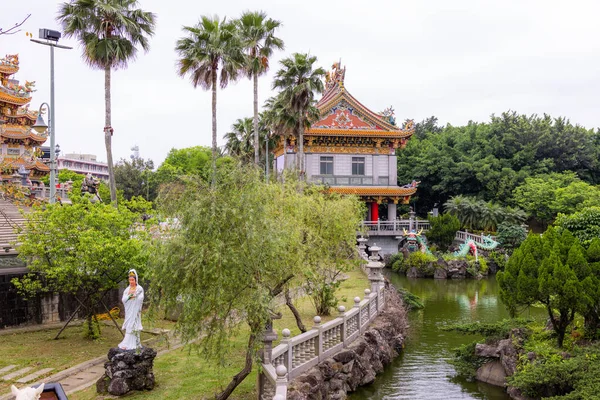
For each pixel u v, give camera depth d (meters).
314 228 21.22
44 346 18.33
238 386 14.89
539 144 74.75
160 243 13.00
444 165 73.25
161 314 23.08
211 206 12.20
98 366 16.38
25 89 54.94
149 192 76.50
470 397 18.30
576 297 16.97
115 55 30.17
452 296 39.84
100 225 19.16
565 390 15.73
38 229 19.36
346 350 19.00
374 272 25.88
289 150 57.47
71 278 18.92
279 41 43.38
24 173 40.22
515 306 19.66
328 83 63.34
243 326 21.14
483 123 85.50
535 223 70.88
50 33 25.39
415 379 20.20
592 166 76.31
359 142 58.69
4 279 20.34
